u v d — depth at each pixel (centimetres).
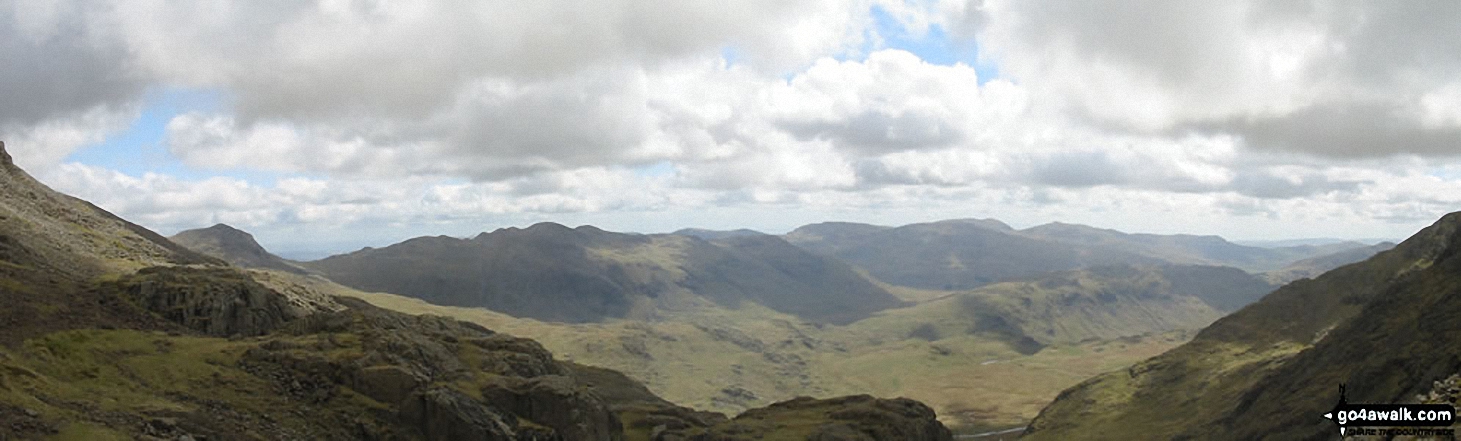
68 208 19525
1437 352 16200
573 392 10331
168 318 11625
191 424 7088
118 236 19000
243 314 12469
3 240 12650
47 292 10550
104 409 6750
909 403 16312
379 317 12950
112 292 11650
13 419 5834
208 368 8762
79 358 7950
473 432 8844
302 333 11331
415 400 8962
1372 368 18200
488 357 12125
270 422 7931
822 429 13525
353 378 9225
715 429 13750
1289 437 19325
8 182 18838
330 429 8300
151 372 8219
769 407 17388
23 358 7362
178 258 19125
